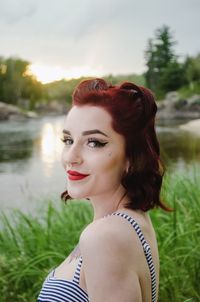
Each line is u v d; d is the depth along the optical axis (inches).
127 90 54.9
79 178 55.0
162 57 3821.4
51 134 1593.3
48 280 55.4
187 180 223.0
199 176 252.8
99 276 48.8
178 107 3073.3
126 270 49.6
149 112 55.8
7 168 781.3
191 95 3206.2
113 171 54.8
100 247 49.5
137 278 50.5
